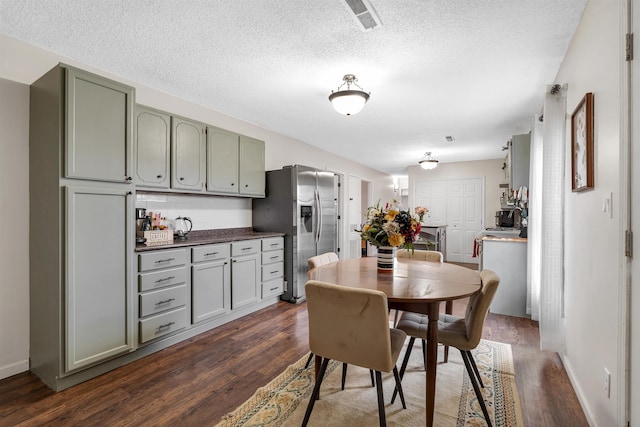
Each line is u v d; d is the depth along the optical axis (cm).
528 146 368
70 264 188
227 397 185
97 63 245
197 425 160
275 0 172
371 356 142
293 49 224
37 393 186
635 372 116
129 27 198
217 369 217
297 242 376
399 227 201
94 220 200
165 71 259
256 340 266
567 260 219
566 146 221
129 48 223
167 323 246
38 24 194
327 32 203
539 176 306
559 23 190
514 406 174
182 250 258
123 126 213
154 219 277
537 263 311
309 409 154
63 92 186
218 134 324
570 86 212
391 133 455
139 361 228
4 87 203
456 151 581
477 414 168
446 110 351
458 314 337
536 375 208
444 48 221
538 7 176
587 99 164
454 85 284
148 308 232
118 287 212
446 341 167
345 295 140
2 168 200
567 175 219
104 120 203
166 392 189
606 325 142
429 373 152
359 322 141
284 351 245
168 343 254
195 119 330
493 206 671
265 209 395
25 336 210
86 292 196
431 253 258
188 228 325
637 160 116
